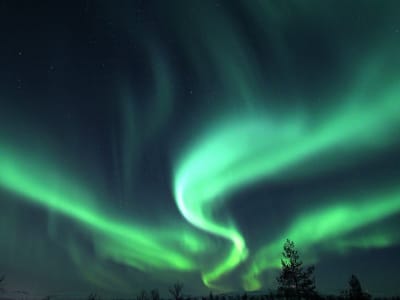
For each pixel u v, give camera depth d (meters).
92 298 55.19
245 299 51.69
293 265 37.38
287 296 36.28
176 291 53.44
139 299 53.06
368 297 35.91
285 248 38.41
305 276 36.84
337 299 37.16
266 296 39.88
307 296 36.09
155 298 52.78
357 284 36.62
